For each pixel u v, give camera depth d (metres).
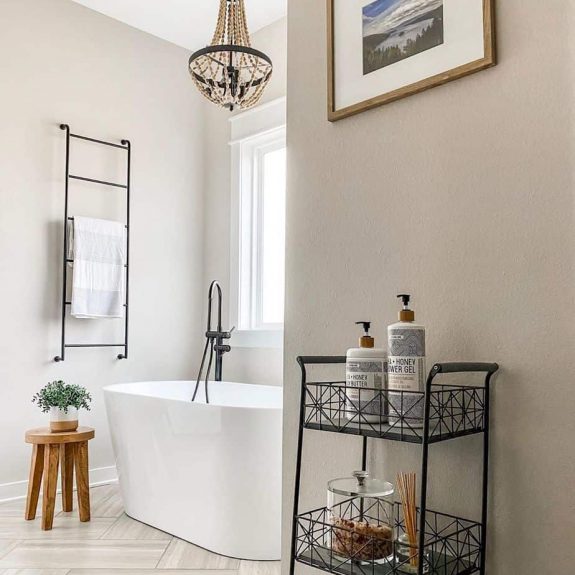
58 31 3.47
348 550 1.34
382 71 1.58
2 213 3.20
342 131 1.69
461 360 1.40
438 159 1.47
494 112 1.37
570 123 1.25
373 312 1.58
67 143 3.43
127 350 3.65
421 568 1.15
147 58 3.87
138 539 2.60
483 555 1.30
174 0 3.49
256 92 2.99
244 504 2.40
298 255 1.78
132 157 3.75
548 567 1.23
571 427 1.21
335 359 1.55
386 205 1.57
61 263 3.41
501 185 1.35
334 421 1.56
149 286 3.79
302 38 1.82
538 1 1.31
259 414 2.39
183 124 4.03
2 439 3.14
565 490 1.21
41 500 3.16
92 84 3.60
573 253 1.23
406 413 1.32
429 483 1.45
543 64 1.29
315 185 1.75
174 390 3.52
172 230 3.92
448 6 1.45
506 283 1.33
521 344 1.30
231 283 3.84
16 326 3.22
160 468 2.69
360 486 1.38
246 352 3.70
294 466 1.76
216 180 4.03
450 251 1.43
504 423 1.32
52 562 2.33
